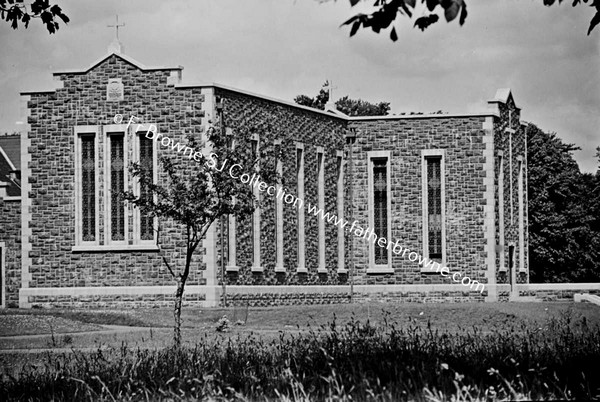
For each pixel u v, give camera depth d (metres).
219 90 66.12
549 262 103.19
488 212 79.94
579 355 25.33
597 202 105.00
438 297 80.44
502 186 82.38
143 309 62.53
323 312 58.19
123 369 25.84
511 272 83.75
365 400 20.50
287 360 25.00
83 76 67.00
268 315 57.50
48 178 67.31
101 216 66.69
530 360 24.30
